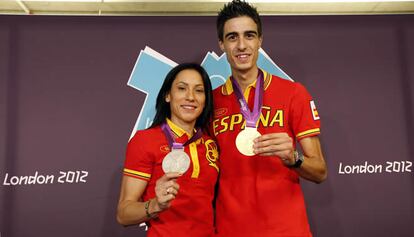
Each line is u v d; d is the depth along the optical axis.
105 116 2.26
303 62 2.33
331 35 2.36
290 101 1.55
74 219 2.15
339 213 2.19
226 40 1.59
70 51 2.31
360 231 2.17
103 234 2.15
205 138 1.64
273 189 1.46
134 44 2.34
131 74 2.31
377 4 2.69
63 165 2.20
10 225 2.12
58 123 2.24
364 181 2.21
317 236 2.17
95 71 2.30
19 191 2.16
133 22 2.36
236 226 1.45
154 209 1.32
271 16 2.38
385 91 2.31
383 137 2.26
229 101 1.64
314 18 2.38
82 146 2.22
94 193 2.18
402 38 2.36
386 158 2.23
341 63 2.33
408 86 2.31
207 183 1.54
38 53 2.30
